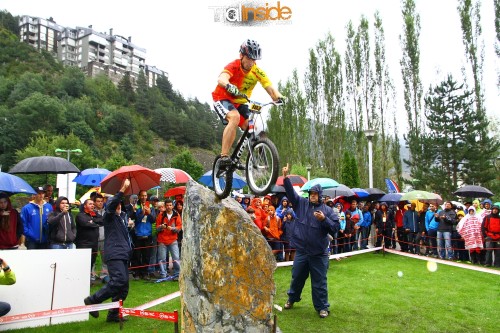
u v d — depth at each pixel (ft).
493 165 96.07
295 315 23.84
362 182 108.99
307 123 125.29
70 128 258.57
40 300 21.11
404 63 107.24
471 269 36.78
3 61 342.64
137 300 25.40
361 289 29.43
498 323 22.47
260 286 17.83
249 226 18.22
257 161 14.79
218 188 16.49
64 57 440.86
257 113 15.06
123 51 472.85
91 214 29.12
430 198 45.98
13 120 242.58
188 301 17.39
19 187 26.61
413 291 28.94
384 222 47.65
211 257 17.15
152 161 299.58
